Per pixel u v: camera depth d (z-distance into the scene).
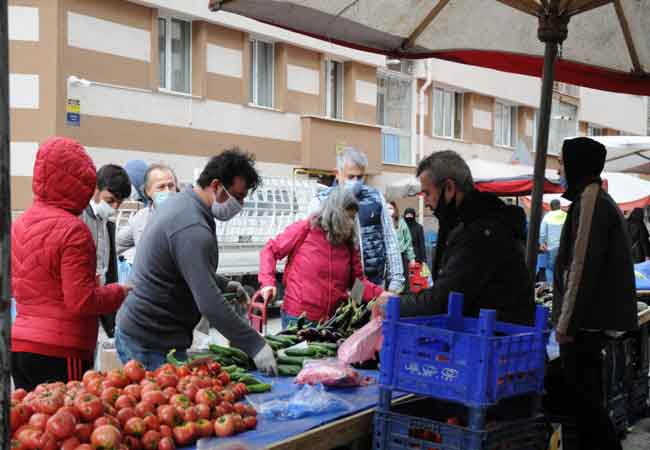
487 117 30.98
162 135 17.48
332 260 5.77
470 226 4.05
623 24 6.32
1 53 1.85
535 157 5.90
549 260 15.06
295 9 5.59
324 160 21.91
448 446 3.38
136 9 16.69
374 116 24.52
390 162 25.64
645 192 16.55
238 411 3.20
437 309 4.04
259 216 13.62
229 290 4.98
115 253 6.17
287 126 21.09
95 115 15.98
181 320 4.25
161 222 4.08
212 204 4.14
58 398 2.80
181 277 4.16
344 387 3.94
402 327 3.54
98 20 15.94
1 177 1.88
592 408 4.84
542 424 3.76
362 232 6.48
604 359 5.99
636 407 7.03
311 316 5.75
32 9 15.09
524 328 3.80
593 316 4.77
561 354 4.96
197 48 18.33
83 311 3.70
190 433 2.97
